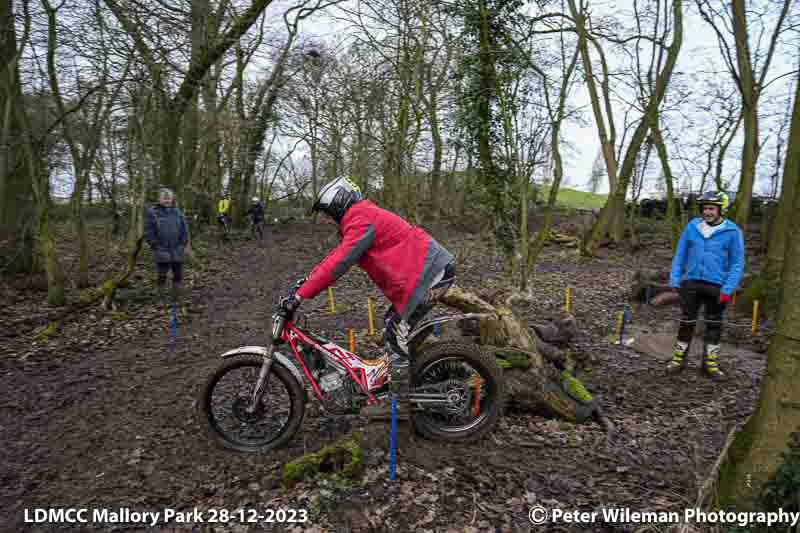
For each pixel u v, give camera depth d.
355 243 3.01
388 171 14.34
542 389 3.81
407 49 12.62
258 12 10.56
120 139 10.79
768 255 7.62
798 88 3.14
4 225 10.10
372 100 14.16
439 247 3.16
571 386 3.92
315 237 22.41
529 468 3.11
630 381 4.87
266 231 24.89
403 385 3.18
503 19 8.65
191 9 8.09
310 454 3.09
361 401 3.38
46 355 5.71
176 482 3.08
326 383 3.35
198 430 3.77
